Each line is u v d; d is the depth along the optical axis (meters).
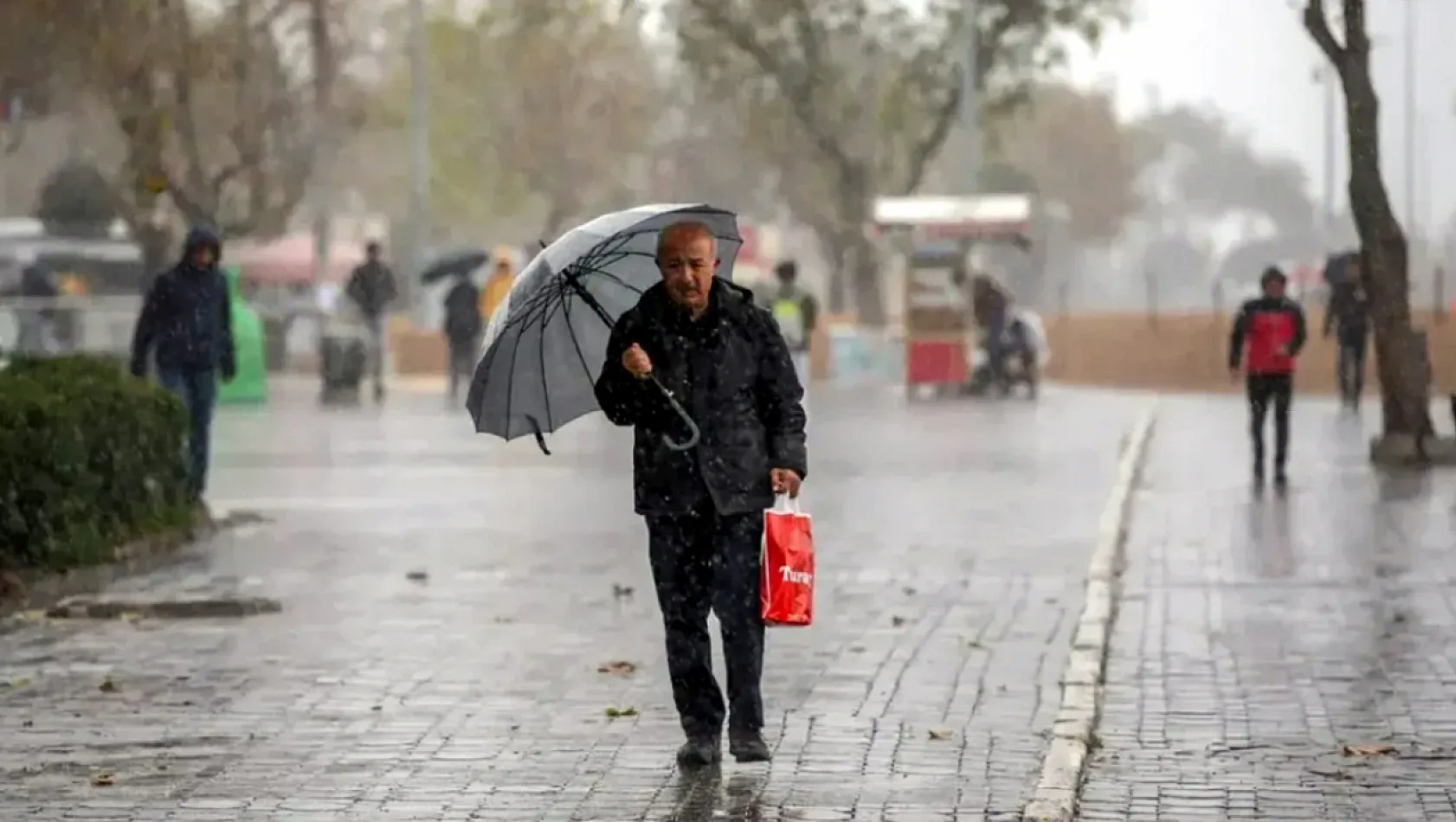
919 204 88.06
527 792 19.75
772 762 20.83
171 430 37.59
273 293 138.12
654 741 21.86
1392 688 24.55
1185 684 24.97
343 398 82.06
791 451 20.20
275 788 19.95
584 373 21.00
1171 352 99.31
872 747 21.52
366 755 21.33
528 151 142.50
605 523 40.88
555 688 24.70
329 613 30.17
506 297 20.27
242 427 68.19
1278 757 21.16
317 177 103.56
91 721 23.00
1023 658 26.52
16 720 23.05
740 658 20.39
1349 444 58.66
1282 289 46.66
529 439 63.19
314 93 91.94
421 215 111.50
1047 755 20.81
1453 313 82.75
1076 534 38.84
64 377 35.16
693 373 20.11
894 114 113.31
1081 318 109.50
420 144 110.75
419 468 53.38
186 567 34.84
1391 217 51.50
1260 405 46.75
